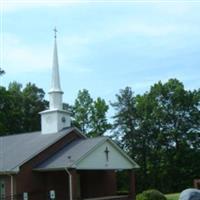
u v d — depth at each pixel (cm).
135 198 3906
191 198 2042
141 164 6894
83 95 7212
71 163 3475
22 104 6912
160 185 6694
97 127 7131
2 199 3662
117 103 7244
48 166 3625
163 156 6694
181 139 6669
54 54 4250
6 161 3769
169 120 6831
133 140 7006
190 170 6525
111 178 4319
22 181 3634
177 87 6888
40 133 4244
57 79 4225
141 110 7062
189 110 6825
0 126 6134
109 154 3766
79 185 4031
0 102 6494
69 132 4056
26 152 3816
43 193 3750
